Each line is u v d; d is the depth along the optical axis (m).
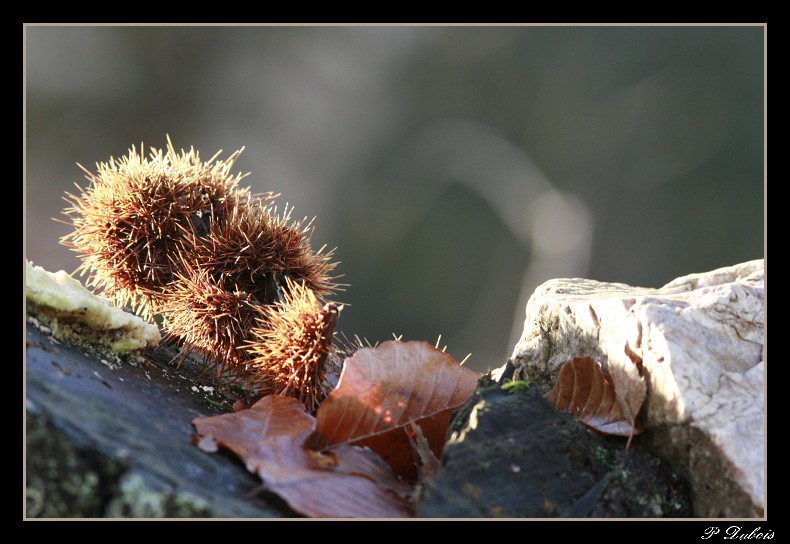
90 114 2.79
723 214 3.17
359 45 3.25
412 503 0.71
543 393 0.77
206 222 0.80
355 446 0.73
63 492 0.68
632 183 3.26
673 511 0.71
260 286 0.79
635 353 0.73
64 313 0.74
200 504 0.68
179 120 2.96
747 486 0.70
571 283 0.80
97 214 0.79
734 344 0.72
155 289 0.80
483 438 0.71
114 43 2.79
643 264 3.19
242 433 0.72
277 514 0.70
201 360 0.81
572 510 0.70
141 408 0.72
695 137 3.23
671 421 0.71
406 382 0.74
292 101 3.17
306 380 0.75
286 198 3.17
